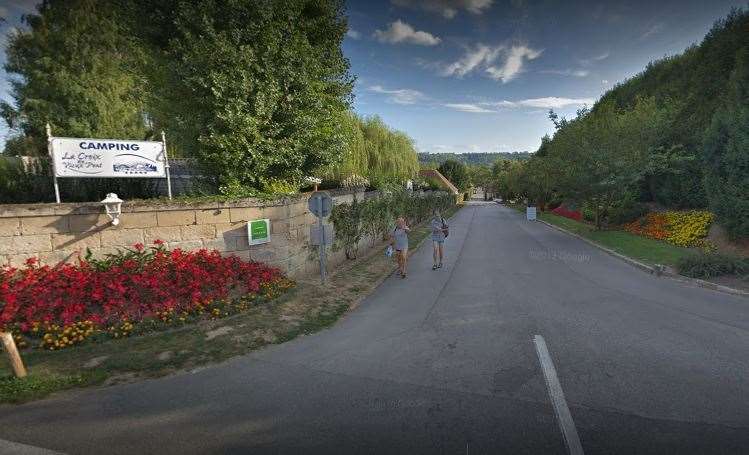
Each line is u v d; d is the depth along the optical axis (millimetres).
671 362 4422
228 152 8445
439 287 8633
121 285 5676
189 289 6098
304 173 10820
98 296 5398
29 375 4086
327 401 3682
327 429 3211
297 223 9062
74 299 5352
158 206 6855
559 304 7031
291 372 4340
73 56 19797
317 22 10594
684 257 9938
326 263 10555
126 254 6613
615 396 3672
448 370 4328
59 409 3545
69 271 5891
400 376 4203
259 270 7508
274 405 3617
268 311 6406
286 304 6832
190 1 9039
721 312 6469
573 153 20094
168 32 9773
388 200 18094
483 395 3744
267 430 3209
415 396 3752
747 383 3891
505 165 105375
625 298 7449
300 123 9297
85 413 3477
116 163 6992
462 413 3422
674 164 18312
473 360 4590
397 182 23062
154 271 6242
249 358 4750
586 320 6062
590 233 19234
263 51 8891
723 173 13445
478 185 144375
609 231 19625
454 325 5945
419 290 8406
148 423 3322
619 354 4680
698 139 18078
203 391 3902
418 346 5090
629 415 3340
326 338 5496
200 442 3055
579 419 3295
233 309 6207
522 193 59594
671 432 3080
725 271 8992
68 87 19156
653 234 16766
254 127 8477
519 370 4285
